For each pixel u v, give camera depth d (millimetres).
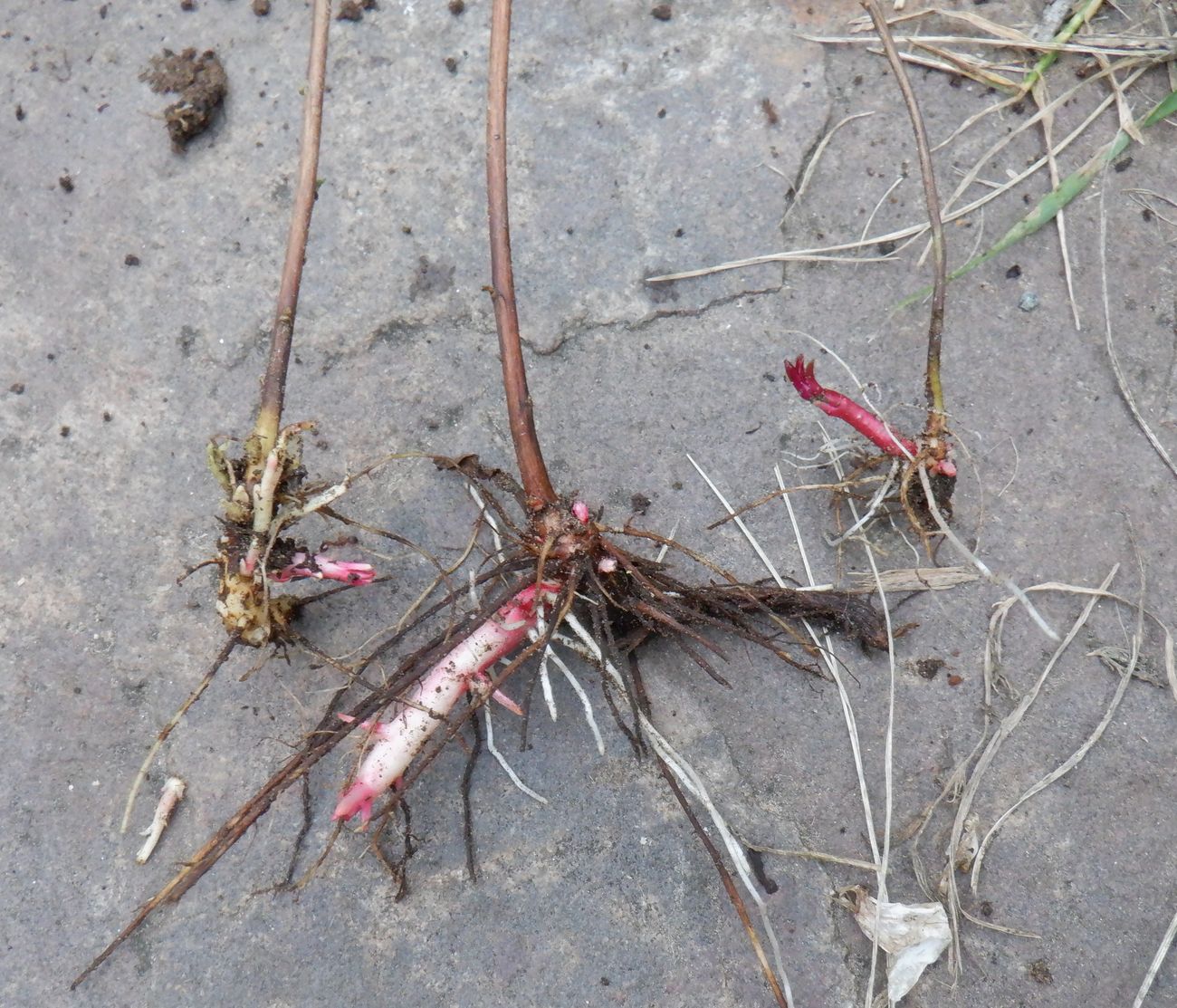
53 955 283
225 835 261
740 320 329
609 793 288
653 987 275
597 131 350
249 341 332
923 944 274
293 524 311
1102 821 284
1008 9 356
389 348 330
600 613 277
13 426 326
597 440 318
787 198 341
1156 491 307
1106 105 344
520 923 280
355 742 292
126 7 367
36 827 293
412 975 278
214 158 352
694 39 358
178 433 324
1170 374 317
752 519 310
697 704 296
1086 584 301
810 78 352
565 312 331
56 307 338
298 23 365
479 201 344
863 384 320
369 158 350
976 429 313
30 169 353
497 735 292
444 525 311
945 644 298
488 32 363
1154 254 328
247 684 301
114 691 302
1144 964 275
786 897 281
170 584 310
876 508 305
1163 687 293
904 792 288
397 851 286
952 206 337
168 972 281
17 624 308
